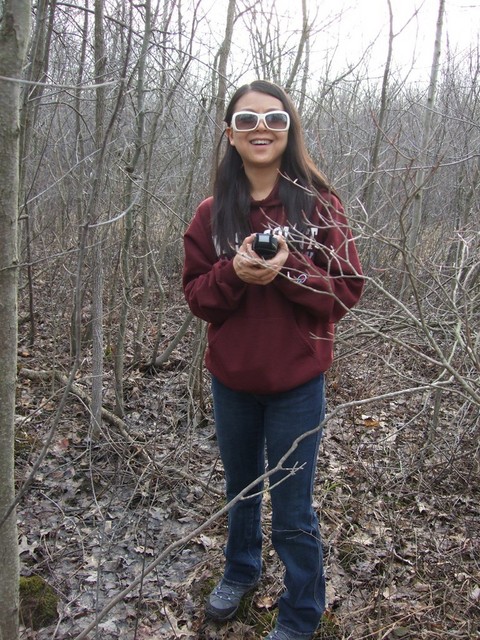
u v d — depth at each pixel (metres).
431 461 3.01
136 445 2.97
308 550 1.77
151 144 3.41
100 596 2.14
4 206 1.12
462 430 3.08
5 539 1.29
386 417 3.53
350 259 1.68
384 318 2.59
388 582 2.18
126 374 4.10
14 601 1.35
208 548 2.39
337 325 3.86
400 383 3.48
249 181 1.71
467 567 2.26
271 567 2.27
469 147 5.07
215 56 3.92
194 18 3.44
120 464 2.81
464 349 1.85
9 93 1.07
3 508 1.27
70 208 5.07
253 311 1.66
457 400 3.66
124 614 2.05
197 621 2.03
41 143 4.51
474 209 4.07
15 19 1.03
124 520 2.55
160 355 4.29
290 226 1.56
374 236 1.66
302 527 1.75
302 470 1.70
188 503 2.71
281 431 1.70
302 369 1.65
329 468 2.99
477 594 2.11
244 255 1.48
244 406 1.77
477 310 2.67
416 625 1.99
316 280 1.60
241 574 2.03
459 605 2.06
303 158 1.67
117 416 3.40
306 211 1.64
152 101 4.30
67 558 2.32
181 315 5.12
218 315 1.69
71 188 4.64
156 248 5.16
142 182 3.22
